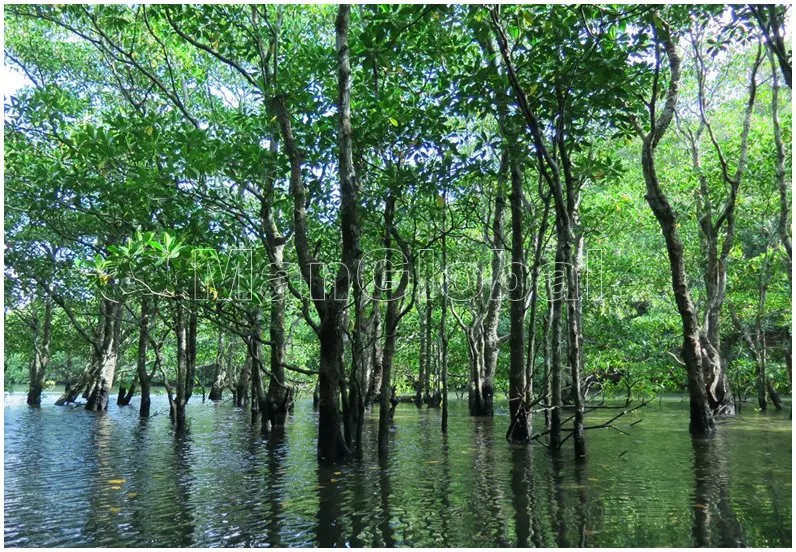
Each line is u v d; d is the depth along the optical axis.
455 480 8.30
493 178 12.88
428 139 11.51
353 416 10.47
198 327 28.94
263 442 13.10
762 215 20.38
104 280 9.76
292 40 15.72
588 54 9.25
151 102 19.16
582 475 8.61
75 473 9.21
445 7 8.91
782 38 7.30
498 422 18.00
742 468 9.04
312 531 5.89
